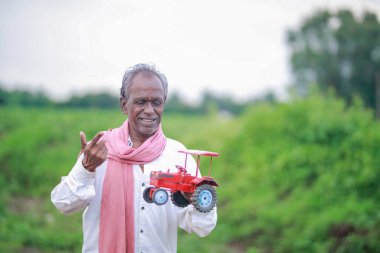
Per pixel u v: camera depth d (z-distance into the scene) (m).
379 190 8.75
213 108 18.19
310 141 10.96
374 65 33.03
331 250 7.62
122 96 3.23
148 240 3.07
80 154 2.99
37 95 34.31
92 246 3.11
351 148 9.91
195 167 3.27
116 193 3.06
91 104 34.84
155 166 3.13
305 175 10.13
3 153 14.63
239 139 13.09
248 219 9.58
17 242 7.94
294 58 34.44
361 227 7.80
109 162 3.12
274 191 10.30
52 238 8.27
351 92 33.31
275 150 11.38
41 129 17.44
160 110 3.14
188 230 3.17
